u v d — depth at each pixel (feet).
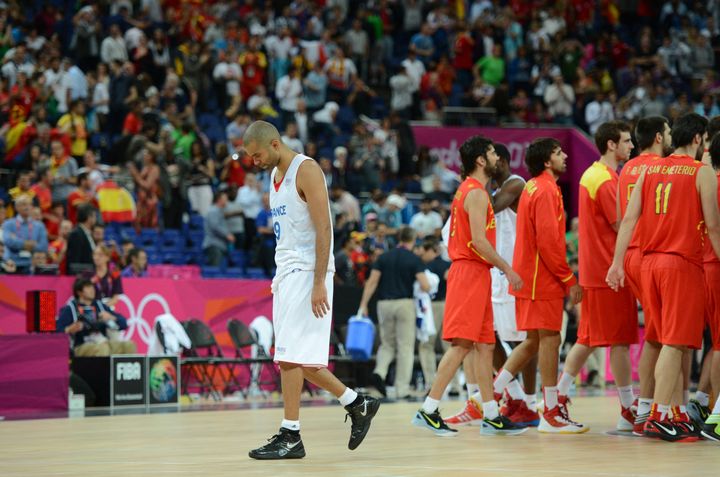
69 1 155.33
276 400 89.97
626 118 160.97
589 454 40.83
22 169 114.62
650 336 49.70
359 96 154.20
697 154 54.44
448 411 70.49
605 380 107.86
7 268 88.53
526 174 145.28
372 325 92.63
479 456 40.29
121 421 62.75
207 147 128.16
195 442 47.55
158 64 139.44
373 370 99.60
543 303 51.42
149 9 148.97
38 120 116.98
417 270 91.40
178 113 131.44
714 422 46.50
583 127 162.09
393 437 49.75
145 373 82.64
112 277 87.61
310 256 40.91
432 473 33.91
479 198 50.31
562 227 51.47
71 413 72.43
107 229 110.32
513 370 53.42
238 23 150.00
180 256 114.42
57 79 127.75
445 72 161.89
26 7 150.71
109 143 128.77
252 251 118.11
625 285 51.47
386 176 139.54
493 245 51.83
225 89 142.82
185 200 118.42
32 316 77.30
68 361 77.00
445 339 51.13
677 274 46.70
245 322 99.14
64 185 109.70
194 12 148.77
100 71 130.93
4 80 124.26
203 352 96.94
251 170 125.59
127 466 36.91
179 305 94.32
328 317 40.88
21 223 94.63
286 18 157.28
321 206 40.29
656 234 47.55
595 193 51.47
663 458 39.04
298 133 139.85
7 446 46.19
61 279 86.89
